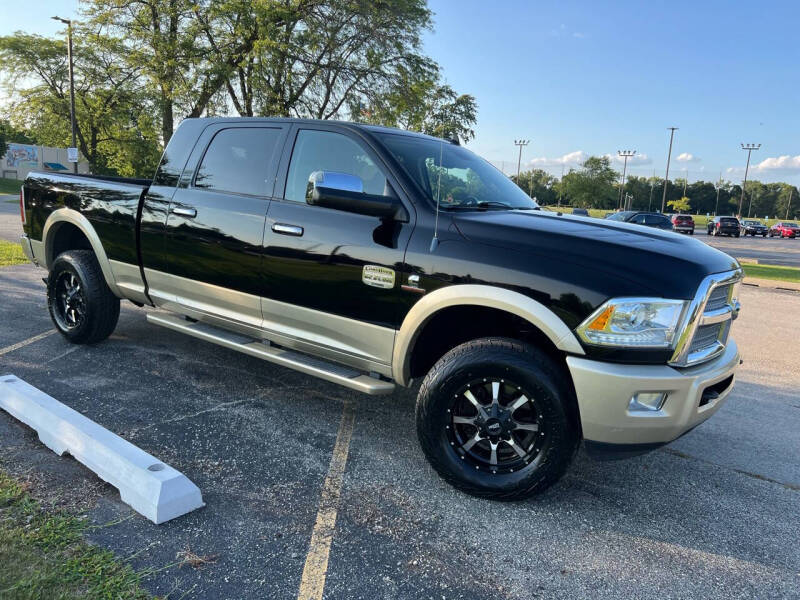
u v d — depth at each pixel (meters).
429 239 3.05
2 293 7.04
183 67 24.27
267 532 2.56
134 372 4.51
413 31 26.30
